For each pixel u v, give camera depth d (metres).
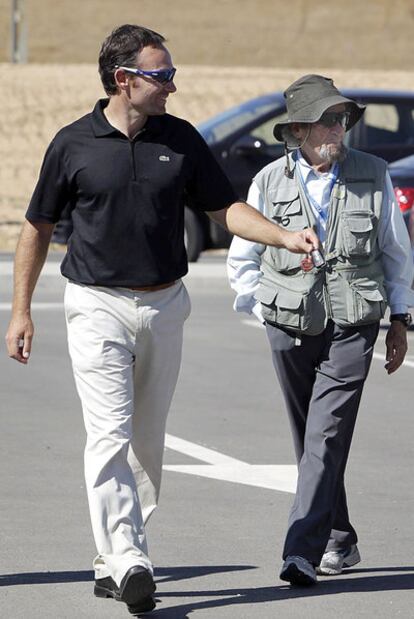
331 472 20.72
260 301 21.08
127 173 19.59
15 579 21.00
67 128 19.81
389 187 21.20
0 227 78.56
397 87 148.50
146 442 20.61
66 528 23.81
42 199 20.00
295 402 21.52
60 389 36.97
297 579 20.59
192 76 154.25
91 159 19.58
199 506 25.44
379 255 21.27
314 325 20.78
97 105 19.89
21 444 30.36
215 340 45.72
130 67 19.38
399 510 25.42
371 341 21.03
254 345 44.88
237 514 24.91
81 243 19.86
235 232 20.05
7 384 37.53
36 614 19.41
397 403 35.97
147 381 20.41
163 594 20.42
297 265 20.92
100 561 20.12
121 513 19.50
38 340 44.91
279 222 21.12
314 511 20.61
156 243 19.81
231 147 61.34
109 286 19.81
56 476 27.53
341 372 20.86
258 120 62.09
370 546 23.08
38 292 57.28
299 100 20.75
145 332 19.95
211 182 20.08
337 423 20.78
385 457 29.73
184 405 35.03
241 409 34.69
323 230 21.00
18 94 135.12
